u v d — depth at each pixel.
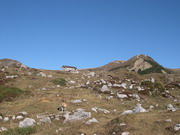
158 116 26.20
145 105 49.03
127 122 24.98
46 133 26.78
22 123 31.23
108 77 83.69
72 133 24.66
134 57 194.75
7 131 27.06
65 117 33.84
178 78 98.38
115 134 22.47
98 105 44.72
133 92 60.50
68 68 118.75
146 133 21.66
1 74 75.50
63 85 68.06
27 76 74.62
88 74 89.00
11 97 51.31
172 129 21.47
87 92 57.84
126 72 96.75
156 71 162.62
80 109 38.47
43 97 49.44
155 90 64.69
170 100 59.31
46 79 72.25
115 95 55.81
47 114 37.44
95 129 25.59
